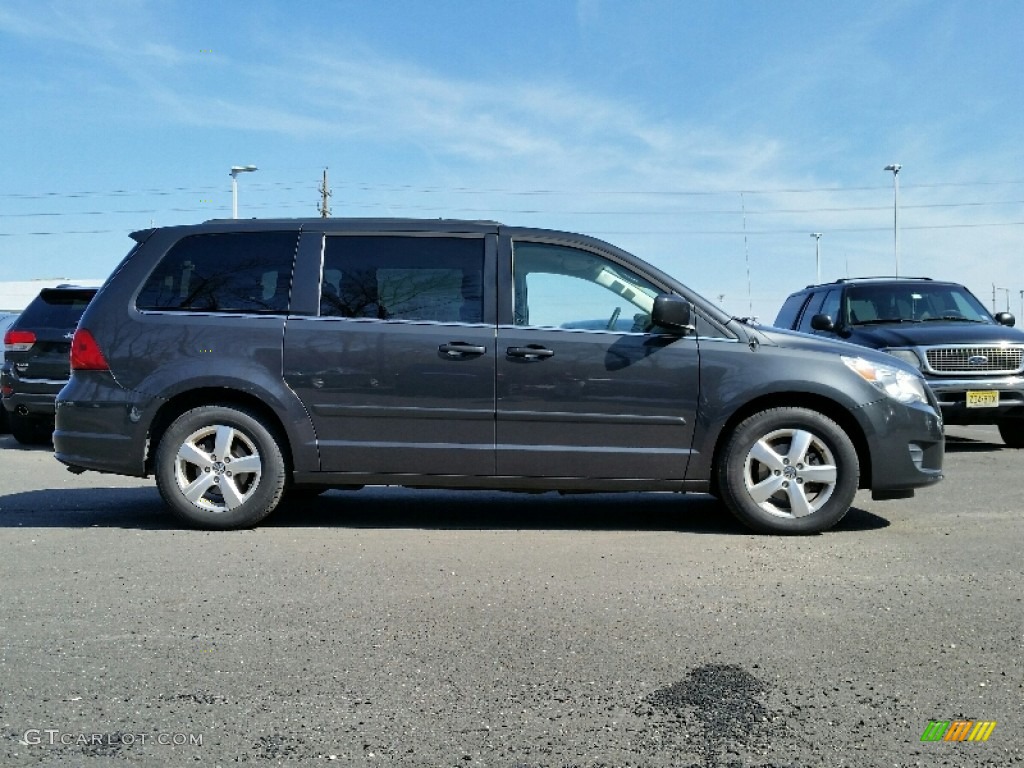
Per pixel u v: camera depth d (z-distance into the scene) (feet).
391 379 19.62
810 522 19.35
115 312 20.45
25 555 17.51
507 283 19.99
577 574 16.08
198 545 18.38
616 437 19.57
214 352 19.92
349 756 9.37
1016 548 18.01
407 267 20.20
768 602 14.35
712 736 9.78
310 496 24.62
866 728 9.97
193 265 20.61
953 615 13.70
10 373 38.14
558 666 11.72
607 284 20.04
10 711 10.43
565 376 19.49
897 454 19.65
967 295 40.27
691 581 15.60
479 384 19.54
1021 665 11.73
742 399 19.35
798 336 20.24
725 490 19.47
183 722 10.14
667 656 12.05
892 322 38.24
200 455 19.83
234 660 11.94
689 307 19.71
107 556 17.42
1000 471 28.96
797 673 11.48
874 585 15.31
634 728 9.98
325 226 20.54
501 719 10.20
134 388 20.04
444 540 18.94
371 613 13.84
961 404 34.55
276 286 20.30
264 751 9.48
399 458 19.72
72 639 12.71
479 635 12.87
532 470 19.65
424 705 10.57
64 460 20.47
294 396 19.75
